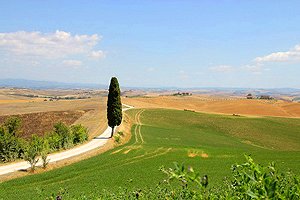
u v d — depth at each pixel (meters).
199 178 3.44
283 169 41.88
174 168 3.52
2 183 39.03
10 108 124.38
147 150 57.28
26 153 44.72
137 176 40.53
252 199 3.32
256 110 150.38
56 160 50.03
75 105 131.62
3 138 50.81
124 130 82.62
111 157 52.59
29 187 37.47
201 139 90.06
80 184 37.69
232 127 112.38
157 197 11.32
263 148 92.75
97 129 84.06
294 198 3.21
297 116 142.25
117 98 72.62
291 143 100.31
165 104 167.88
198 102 180.25
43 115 107.25
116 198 13.49
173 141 79.31
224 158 52.81
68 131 63.03
